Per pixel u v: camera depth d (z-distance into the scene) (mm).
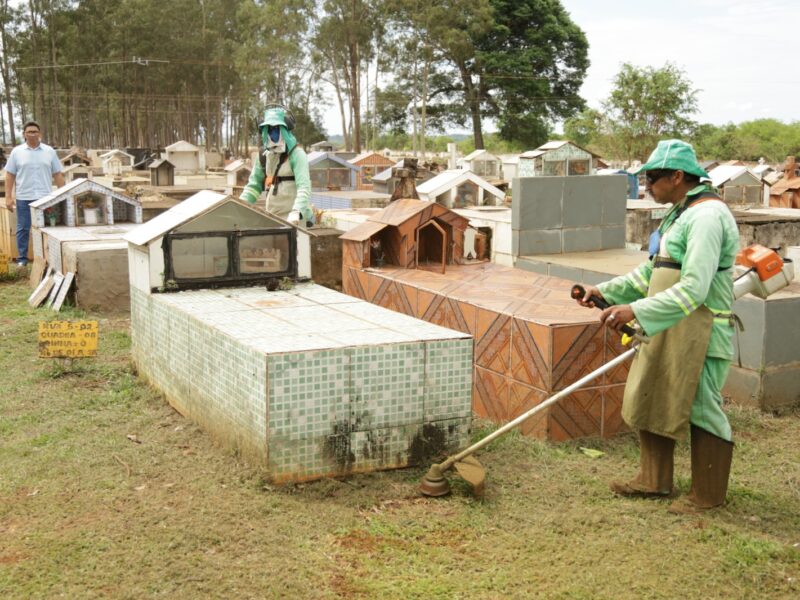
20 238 11555
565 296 6242
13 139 72500
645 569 3633
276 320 5141
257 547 3758
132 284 6492
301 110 61844
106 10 72688
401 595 3381
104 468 4648
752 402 6137
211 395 5016
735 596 3434
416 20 57156
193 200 6570
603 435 5410
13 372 6652
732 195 21031
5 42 72125
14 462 4738
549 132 67062
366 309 5566
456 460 4383
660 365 4199
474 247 8648
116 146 92562
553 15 63750
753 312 6059
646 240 11742
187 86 76062
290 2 55500
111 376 6543
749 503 4379
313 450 4422
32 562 3572
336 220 11891
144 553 3666
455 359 4727
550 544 3861
